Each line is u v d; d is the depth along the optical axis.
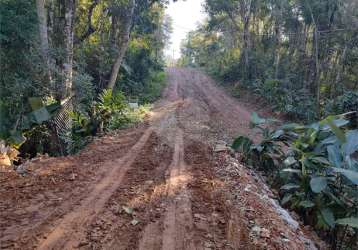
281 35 27.33
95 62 18.94
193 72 47.38
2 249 3.45
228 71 35.31
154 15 25.84
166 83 33.38
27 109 9.93
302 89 20.02
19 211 4.38
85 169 6.37
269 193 6.34
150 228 4.04
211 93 28.39
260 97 23.67
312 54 20.84
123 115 12.88
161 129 11.70
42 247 3.52
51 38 13.09
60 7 12.89
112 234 3.86
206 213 4.52
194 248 3.63
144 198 4.98
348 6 18.95
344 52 18.84
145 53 27.25
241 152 8.84
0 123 9.01
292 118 18.02
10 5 9.61
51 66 10.52
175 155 7.84
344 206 5.32
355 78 19.09
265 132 8.52
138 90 23.39
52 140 9.88
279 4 25.91
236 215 4.50
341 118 6.88
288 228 4.60
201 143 9.42
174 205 4.75
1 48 9.54
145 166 6.77
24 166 6.37
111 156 7.54
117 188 5.38
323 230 5.40
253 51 30.30
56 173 6.02
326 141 6.14
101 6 19.02
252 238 3.92
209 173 6.41
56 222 4.09
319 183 5.23
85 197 4.95
